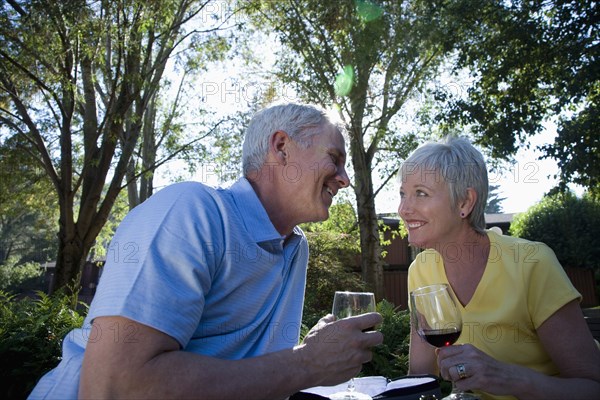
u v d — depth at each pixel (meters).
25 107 10.58
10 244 37.78
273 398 1.17
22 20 9.20
